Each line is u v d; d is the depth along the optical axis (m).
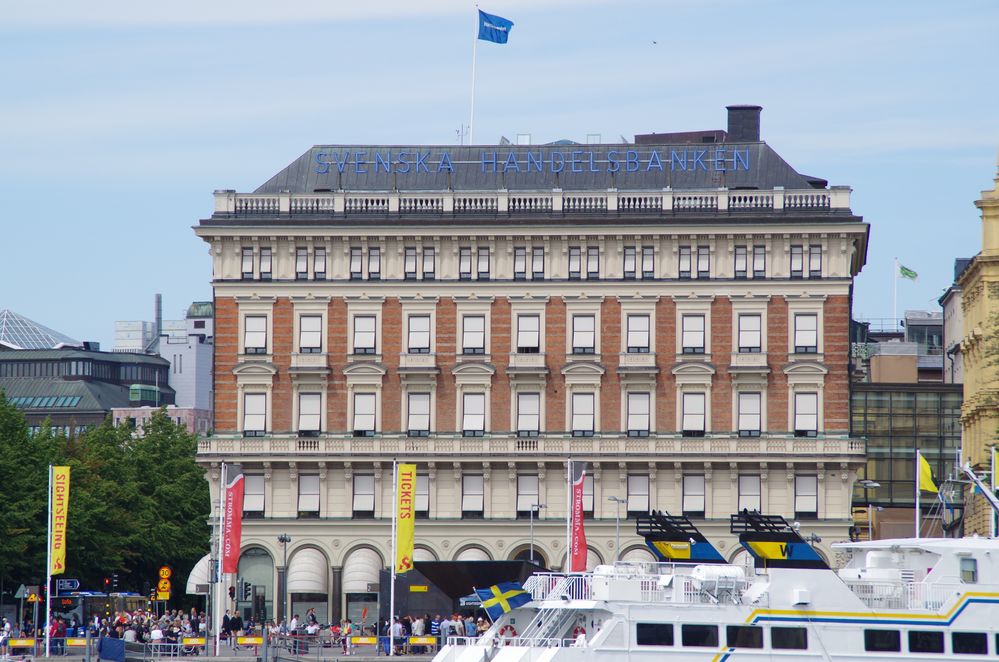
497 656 163.00
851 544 173.25
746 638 161.75
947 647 163.00
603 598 163.25
